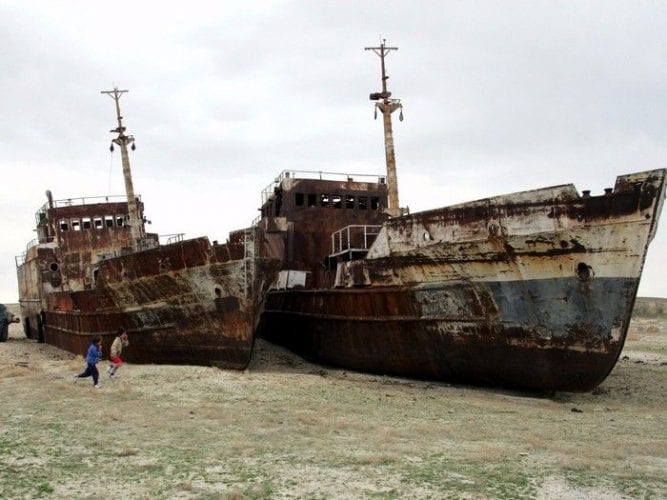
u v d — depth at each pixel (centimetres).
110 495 688
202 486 720
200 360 1852
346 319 1880
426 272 1584
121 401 1289
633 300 1303
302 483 734
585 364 1377
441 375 1658
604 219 1299
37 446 891
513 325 1452
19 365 1964
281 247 2392
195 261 1792
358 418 1149
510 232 1409
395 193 2173
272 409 1218
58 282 2955
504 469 796
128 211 2800
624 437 1027
